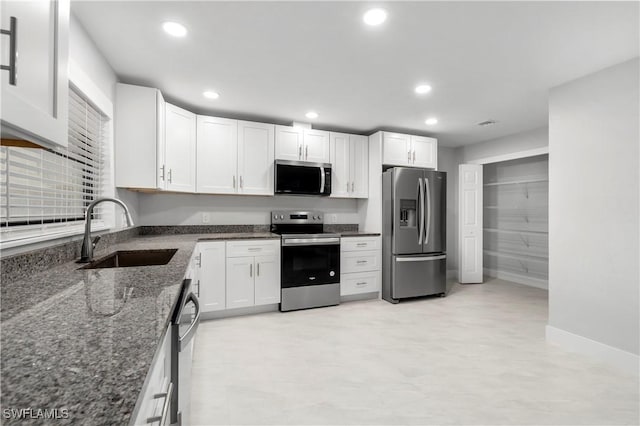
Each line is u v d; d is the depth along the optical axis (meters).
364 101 3.09
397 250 3.81
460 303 3.79
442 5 1.66
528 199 4.88
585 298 2.41
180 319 1.02
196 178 3.21
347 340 2.65
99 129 2.22
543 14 1.72
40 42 0.75
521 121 3.73
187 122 3.10
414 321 3.13
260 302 3.32
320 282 3.58
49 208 1.55
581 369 2.17
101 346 0.60
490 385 1.97
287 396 1.84
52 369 0.50
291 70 2.43
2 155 1.18
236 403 1.77
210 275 3.10
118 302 0.89
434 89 2.79
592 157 2.38
